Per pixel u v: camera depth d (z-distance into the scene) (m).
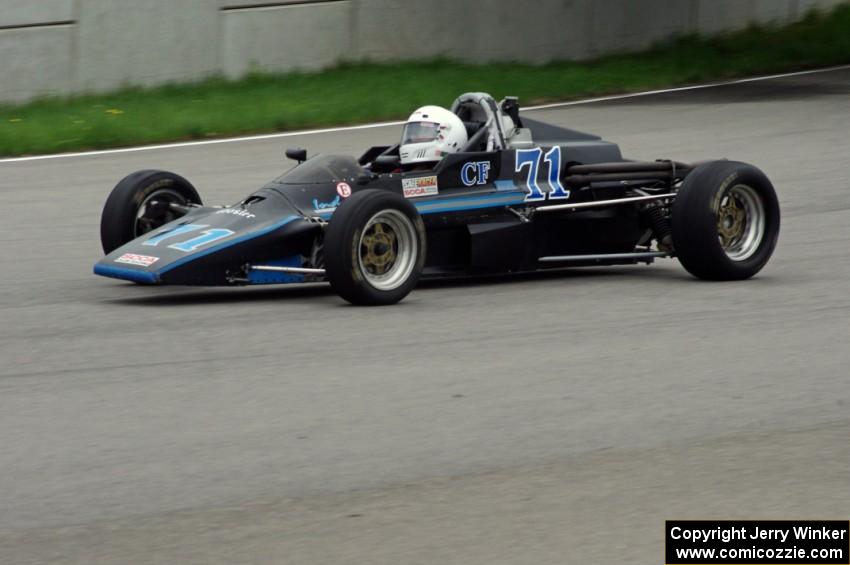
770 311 30.47
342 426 21.56
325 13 80.44
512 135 36.09
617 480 18.98
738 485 18.73
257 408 22.62
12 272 36.62
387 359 26.05
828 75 86.12
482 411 22.39
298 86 75.69
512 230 34.72
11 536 17.03
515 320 29.81
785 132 62.81
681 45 97.06
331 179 33.25
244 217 32.06
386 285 31.20
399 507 17.98
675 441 20.70
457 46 86.50
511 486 18.77
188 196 35.91
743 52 94.50
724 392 23.45
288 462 19.80
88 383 24.34
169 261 30.27
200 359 26.12
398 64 83.75
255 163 55.81
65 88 71.19
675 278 35.69
